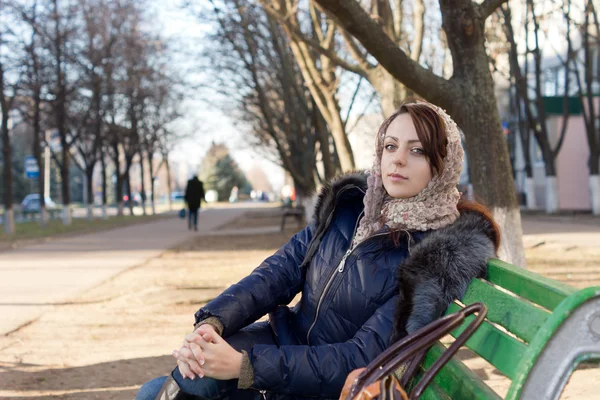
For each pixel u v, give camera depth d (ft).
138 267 42.80
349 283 8.02
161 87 113.09
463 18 22.90
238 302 8.45
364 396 6.05
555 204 101.86
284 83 69.72
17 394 15.96
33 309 27.68
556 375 4.91
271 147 113.29
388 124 8.21
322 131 62.13
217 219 128.77
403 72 22.50
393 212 8.00
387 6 37.06
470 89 23.39
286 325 8.75
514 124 127.34
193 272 39.45
